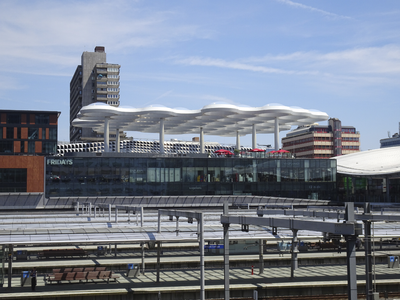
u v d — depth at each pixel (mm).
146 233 32969
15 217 48469
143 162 77750
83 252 43969
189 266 40812
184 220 43000
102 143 154000
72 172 75250
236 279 35250
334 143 167750
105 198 75812
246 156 83188
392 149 98688
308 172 82812
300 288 32969
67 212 65250
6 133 89688
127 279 35375
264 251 47188
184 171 79188
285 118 99938
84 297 30141
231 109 88375
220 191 80000
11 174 74562
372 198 88875
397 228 36469
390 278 35906
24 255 42531
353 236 19188
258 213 38750
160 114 91438
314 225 20797
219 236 33156
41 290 31328
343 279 35219
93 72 178500
